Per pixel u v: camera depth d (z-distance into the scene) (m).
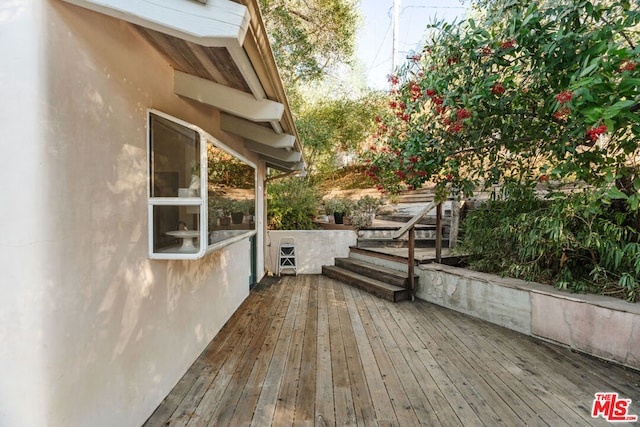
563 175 2.54
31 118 1.20
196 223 2.11
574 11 2.01
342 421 1.94
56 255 1.27
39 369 1.23
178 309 2.40
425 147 3.19
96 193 1.51
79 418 1.40
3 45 1.20
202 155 2.09
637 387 2.29
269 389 2.29
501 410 2.04
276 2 7.70
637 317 2.48
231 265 3.86
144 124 1.96
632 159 2.95
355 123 9.23
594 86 1.66
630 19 1.92
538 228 3.34
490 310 3.62
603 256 3.07
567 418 1.96
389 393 2.24
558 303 2.99
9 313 1.22
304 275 6.14
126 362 1.75
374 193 9.57
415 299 4.54
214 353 2.86
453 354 2.83
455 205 5.38
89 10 1.46
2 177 1.21
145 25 1.37
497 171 3.42
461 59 2.62
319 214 8.52
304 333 3.32
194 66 2.18
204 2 1.30
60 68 1.29
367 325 3.54
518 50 2.32
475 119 2.74
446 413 2.02
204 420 1.95
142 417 1.90
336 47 8.46
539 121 2.71
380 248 6.01
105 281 1.58
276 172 8.57
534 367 2.59
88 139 1.46
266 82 2.08
